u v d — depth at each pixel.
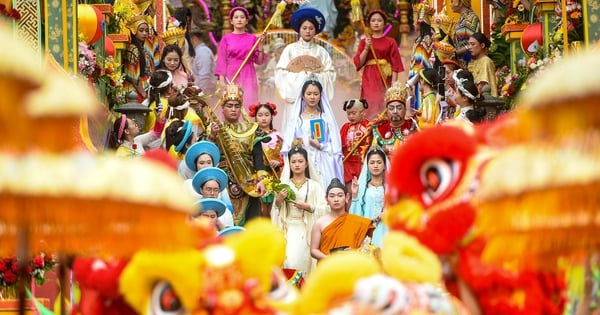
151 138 28.86
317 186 27.05
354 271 11.39
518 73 30.20
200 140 28.03
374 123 30.41
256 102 35.72
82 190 9.63
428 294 11.34
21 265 10.59
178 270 11.13
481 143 11.88
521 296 11.55
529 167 10.12
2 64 9.05
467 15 35.00
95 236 10.03
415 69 34.12
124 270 11.55
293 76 34.28
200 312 11.23
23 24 22.25
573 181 9.93
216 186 23.97
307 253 25.97
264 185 26.70
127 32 32.62
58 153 9.74
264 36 35.66
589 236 10.41
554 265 11.14
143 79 33.03
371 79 35.44
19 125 9.52
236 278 11.36
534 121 10.02
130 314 11.87
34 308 17.44
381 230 25.59
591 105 9.56
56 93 9.59
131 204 9.79
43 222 9.81
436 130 11.73
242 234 11.77
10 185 9.45
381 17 35.84
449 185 11.61
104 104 29.02
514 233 10.47
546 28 28.81
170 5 40.97
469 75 29.69
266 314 11.32
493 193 10.29
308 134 30.06
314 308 11.45
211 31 41.78
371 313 11.08
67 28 24.67
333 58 37.94
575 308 12.22
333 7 41.91
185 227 10.31
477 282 11.49
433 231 11.54
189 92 28.91
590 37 23.30
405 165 11.78
